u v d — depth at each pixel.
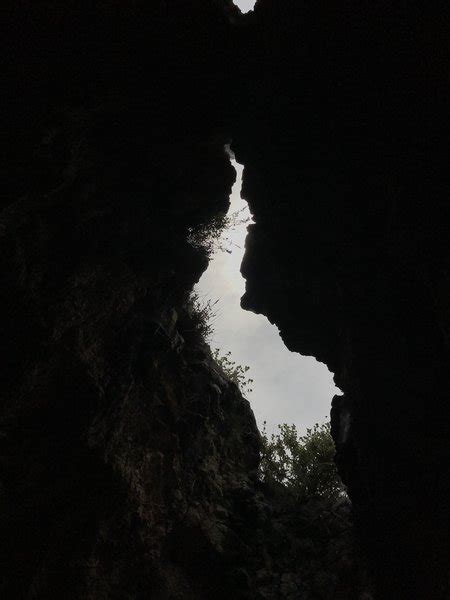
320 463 8.52
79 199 5.53
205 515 7.07
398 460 5.38
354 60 4.48
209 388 7.93
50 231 5.30
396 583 5.53
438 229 3.85
